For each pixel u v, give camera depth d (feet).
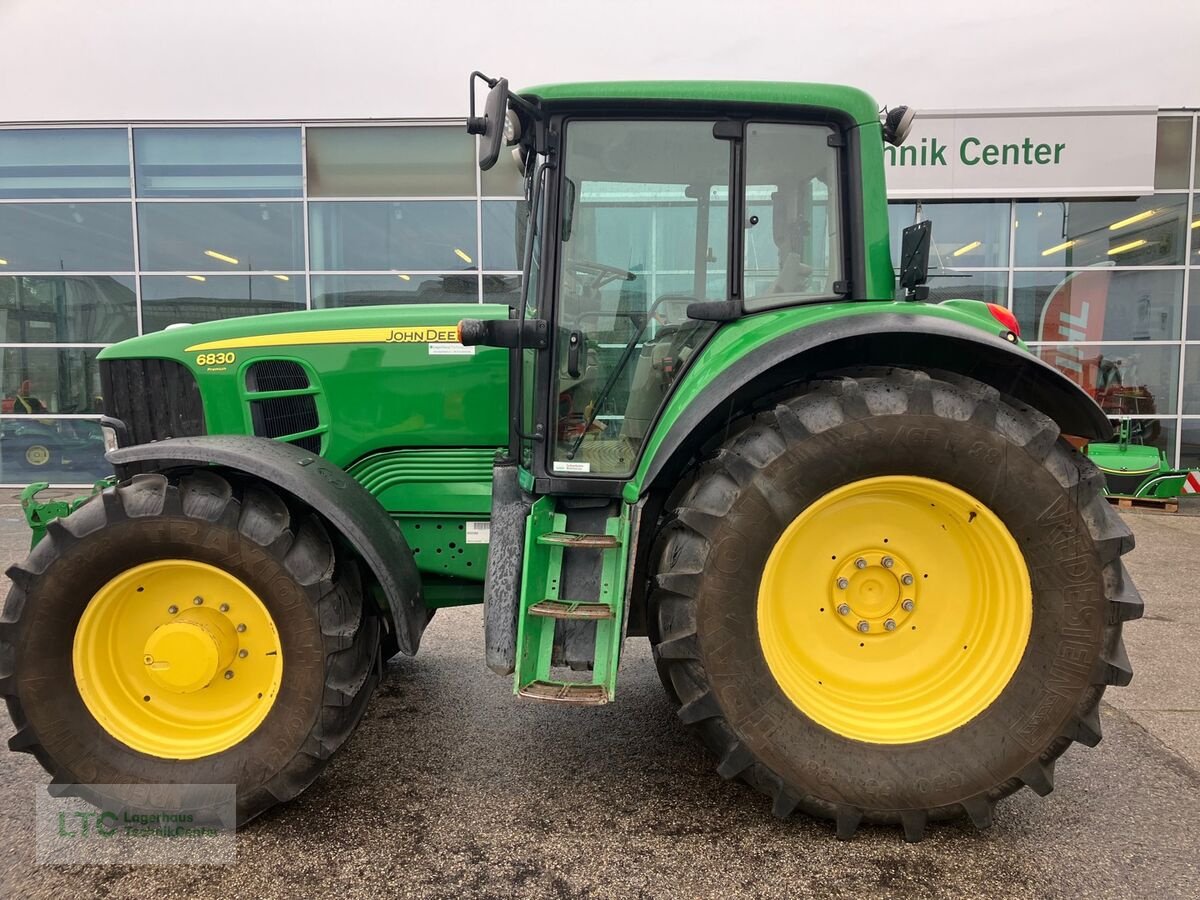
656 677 11.68
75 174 30.94
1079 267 31.04
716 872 6.75
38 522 9.34
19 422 32.12
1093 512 7.13
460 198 30.48
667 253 8.47
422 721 10.02
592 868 6.79
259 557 7.28
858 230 8.35
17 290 31.65
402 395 9.52
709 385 7.57
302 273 31.07
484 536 9.71
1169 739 9.47
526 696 7.25
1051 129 29.53
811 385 7.60
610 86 7.98
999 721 7.18
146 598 7.64
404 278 31.01
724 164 8.32
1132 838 7.31
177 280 31.42
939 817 7.21
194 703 7.70
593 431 8.61
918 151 29.78
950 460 7.08
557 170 8.20
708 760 8.90
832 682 7.67
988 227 30.89
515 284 30.86
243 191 30.81
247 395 9.62
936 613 7.73
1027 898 6.41
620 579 7.47
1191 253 30.96
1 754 8.99
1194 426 31.71
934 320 7.45
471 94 7.44
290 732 7.34
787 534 7.20
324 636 7.37
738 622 7.12
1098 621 7.06
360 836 7.31
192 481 7.55
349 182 30.58
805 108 8.15
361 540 7.60
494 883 6.58
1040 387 7.99
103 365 9.89
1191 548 20.89
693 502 7.27
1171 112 30.07
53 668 7.28
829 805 7.14
